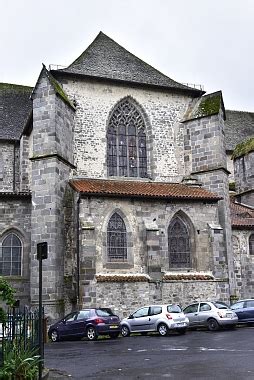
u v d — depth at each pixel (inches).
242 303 1091.3
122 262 1079.6
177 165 1283.2
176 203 1147.3
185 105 1326.3
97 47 1386.6
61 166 1109.1
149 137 1277.1
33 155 1104.2
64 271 1061.1
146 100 1289.4
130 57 1406.3
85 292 1003.3
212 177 1237.7
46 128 1103.0
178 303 1082.7
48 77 1125.1
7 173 1469.0
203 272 1138.0
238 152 1669.5
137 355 667.4
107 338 922.7
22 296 1125.1
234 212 1478.8
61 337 926.4
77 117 1214.9
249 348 688.4
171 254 1130.7
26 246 1150.3
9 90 1689.2
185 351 684.7
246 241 1379.2
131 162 1258.0
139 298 1049.5
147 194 1112.8
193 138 1284.4
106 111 1243.2
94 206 1071.0
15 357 478.0
